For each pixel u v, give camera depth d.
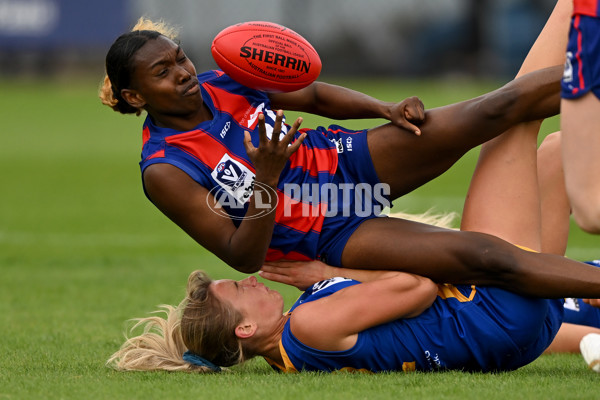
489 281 12.60
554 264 12.37
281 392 11.12
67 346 15.32
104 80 13.62
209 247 12.74
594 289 12.25
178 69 12.78
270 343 12.84
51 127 74.94
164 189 12.53
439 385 11.47
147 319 13.50
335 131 14.02
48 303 20.11
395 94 84.44
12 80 111.69
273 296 13.02
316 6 119.19
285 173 13.26
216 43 13.39
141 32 13.02
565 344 14.94
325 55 113.31
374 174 13.69
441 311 12.67
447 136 13.22
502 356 12.76
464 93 86.38
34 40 100.81
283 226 13.20
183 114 12.98
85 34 101.06
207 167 12.74
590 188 11.30
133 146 64.50
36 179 47.53
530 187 13.42
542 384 11.56
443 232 12.77
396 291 12.29
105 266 25.61
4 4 99.62
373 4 117.62
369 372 12.61
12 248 28.84
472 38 112.75
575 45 11.38
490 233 13.31
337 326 12.21
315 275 13.37
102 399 10.90
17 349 15.02
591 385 11.48
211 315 12.70
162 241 30.34
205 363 12.92
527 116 13.10
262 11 122.31
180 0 121.94
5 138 67.94
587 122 11.29
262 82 13.36
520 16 109.88
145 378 12.24
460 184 44.25
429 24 115.69
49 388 11.55
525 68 13.61
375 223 13.32
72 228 32.97
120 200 40.59
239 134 13.19
